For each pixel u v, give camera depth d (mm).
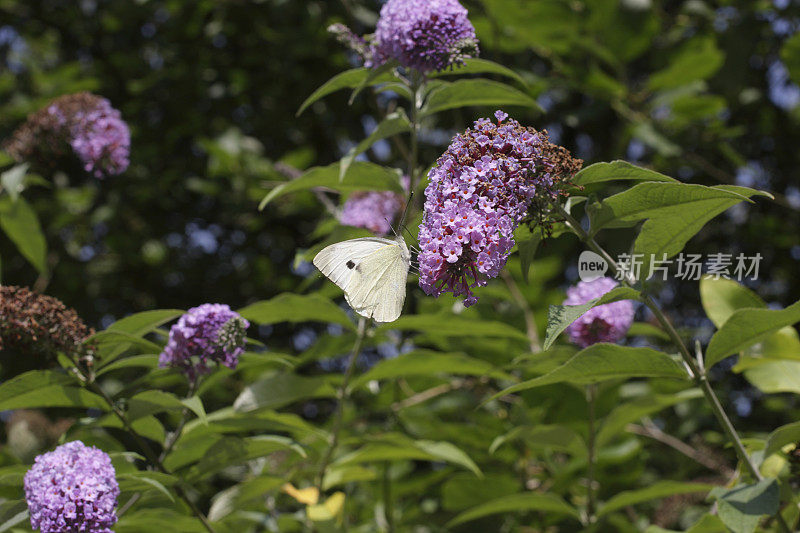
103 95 9148
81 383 2990
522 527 4785
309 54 8086
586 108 6391
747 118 7840
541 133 2246
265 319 3912
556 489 4617
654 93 6680
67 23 9578
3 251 8539
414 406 5328
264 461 4227
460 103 3484
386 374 3893
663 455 5629
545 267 5398
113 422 3092
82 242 9102
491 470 4977
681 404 5965
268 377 3668
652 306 2594
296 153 7621
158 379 3152
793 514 3156
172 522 3172
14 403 2920
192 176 9070
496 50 5918
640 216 2447
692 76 6070
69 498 2494
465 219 2055
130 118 8812
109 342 3010
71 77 8805
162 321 3127
